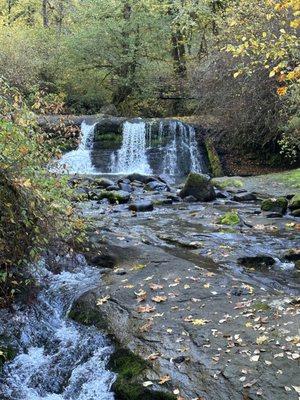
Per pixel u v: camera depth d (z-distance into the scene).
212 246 7.91
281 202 10.77
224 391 3.96
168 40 24.64
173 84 24.47
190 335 4.81
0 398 4.41
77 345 5.11
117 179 15.29
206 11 20.73
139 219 10.03
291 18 13.42
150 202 11.31
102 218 9.80
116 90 25.55
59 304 5.92
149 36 23.91
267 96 16.81
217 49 18.42
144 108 25.81
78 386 4.58
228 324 4.99
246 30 15.50
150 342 4.77
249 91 16.72
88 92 24.81
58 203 5.74
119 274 6.52
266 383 3.99
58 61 24.02
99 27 23.42
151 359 4.48
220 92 17.97
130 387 4.24
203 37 23.30
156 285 6.05
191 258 7.29
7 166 4.93
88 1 25.14
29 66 21.30
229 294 5.79
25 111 5.67
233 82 17.41
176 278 6.29
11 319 5.47
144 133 19.55
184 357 4.46
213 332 4.84
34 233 5.54
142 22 23.47
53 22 33.41
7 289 5.77
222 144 19.45
